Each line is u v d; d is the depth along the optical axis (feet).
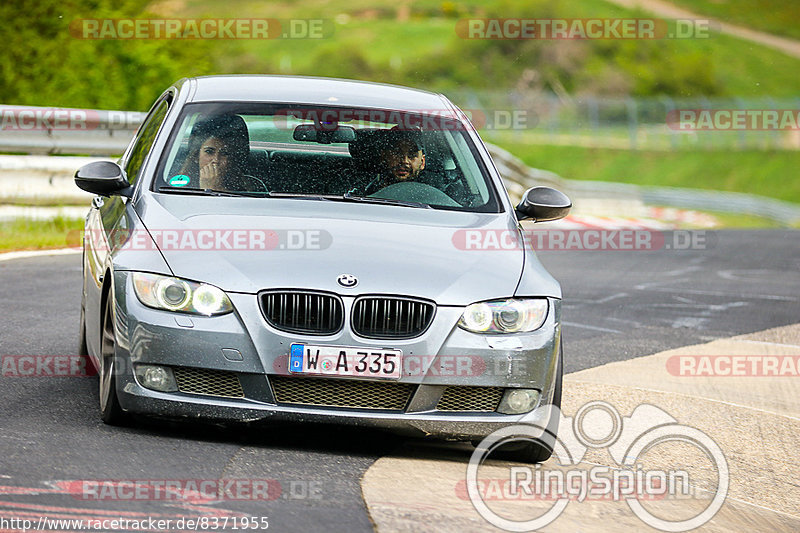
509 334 60.59
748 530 57.11
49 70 219.00
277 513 48.44
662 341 111.55
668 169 538.88
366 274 59.88
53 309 98.78
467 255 64.13
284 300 58.70
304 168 71.26
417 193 71.51
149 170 69.62
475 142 77.97
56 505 46.47
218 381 58.59
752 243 228.63
